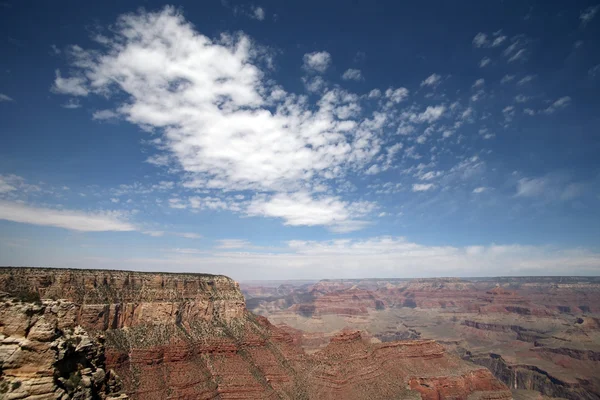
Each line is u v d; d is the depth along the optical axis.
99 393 37.84
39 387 31.23
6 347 31.70
